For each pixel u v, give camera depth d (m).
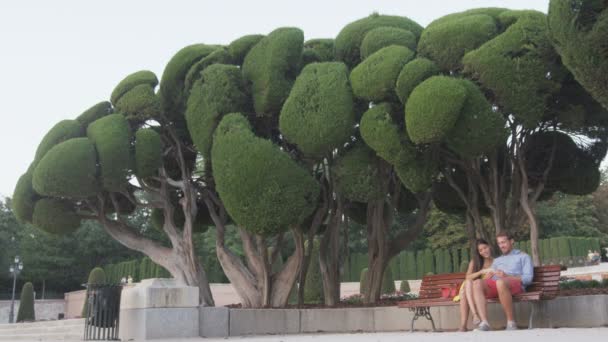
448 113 11.27
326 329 13.92
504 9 13.65
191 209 16.95
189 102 14.71
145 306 10.95
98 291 11.11
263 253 15.38
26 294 34.72
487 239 14.71
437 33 12.89
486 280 9.43
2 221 45.34
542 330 8.36
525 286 9.59
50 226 16.14
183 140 17.27
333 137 13.06
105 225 17.06
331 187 16.03
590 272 34.12
